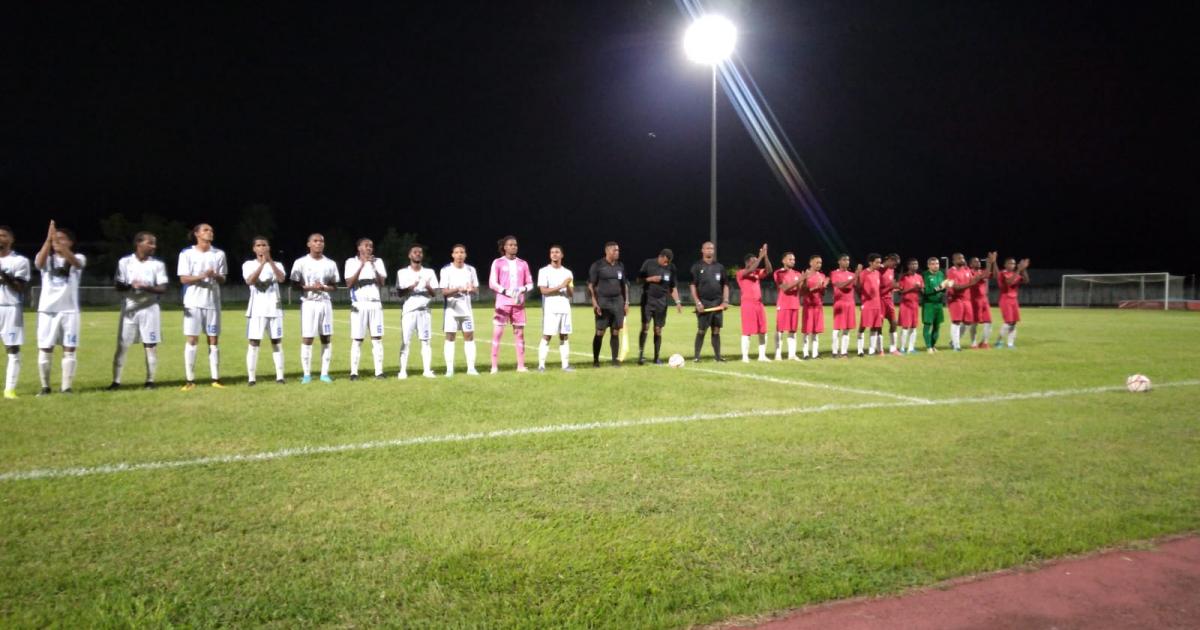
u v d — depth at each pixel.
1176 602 3.23
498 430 6.57
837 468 5.29
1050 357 13.11
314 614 3.06
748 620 3.06
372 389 8.93
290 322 25.50
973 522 4.14
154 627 2.94
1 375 10.72
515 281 10.92
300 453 5.67
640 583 3.36
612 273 11.68
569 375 10.38
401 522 4.12
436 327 22.48
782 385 9.48
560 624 3.00
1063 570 3.56
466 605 3.15
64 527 4.02
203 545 3.78
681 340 17.42
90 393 8.52
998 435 6.39
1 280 8.17
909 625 3.01
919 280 14.41
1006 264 15.70
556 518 4.21
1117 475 5.11
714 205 25.69
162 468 5.21
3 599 3.17
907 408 7.73
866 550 3.73
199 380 10.01
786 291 12.97
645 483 4.91
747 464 5.40
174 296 49.28
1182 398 8.40
